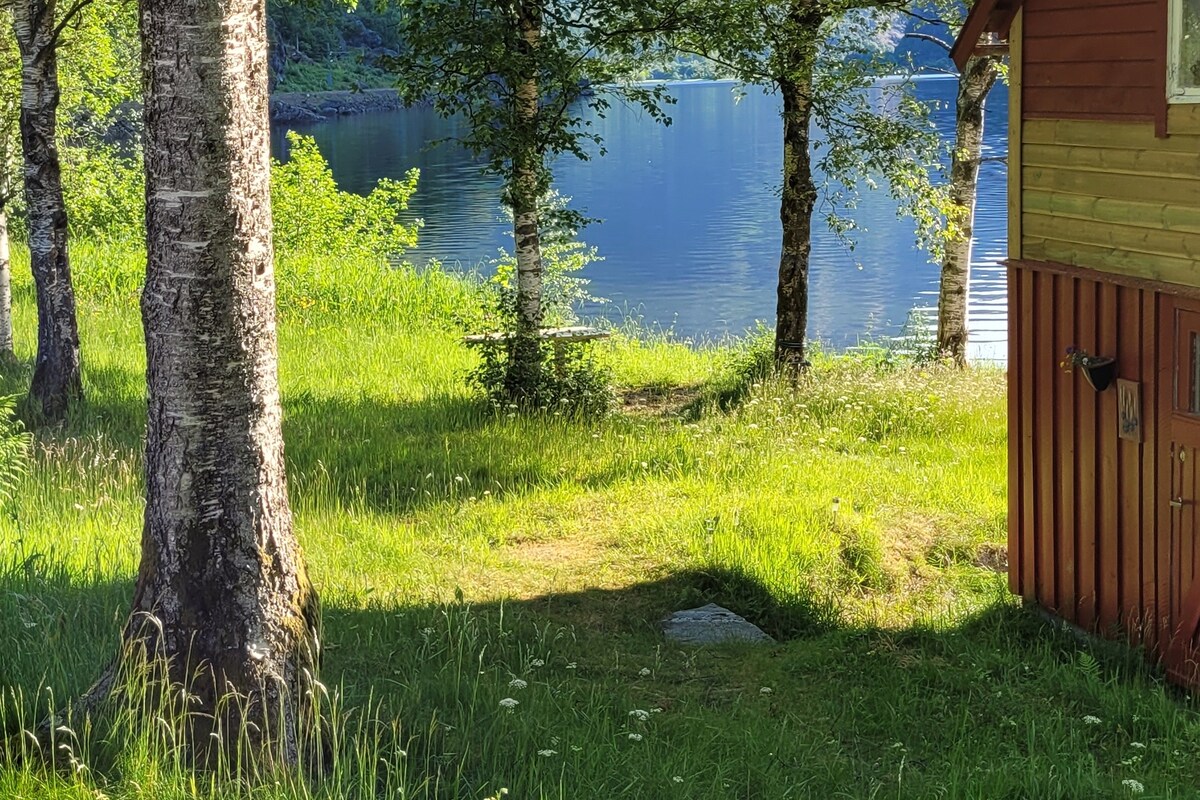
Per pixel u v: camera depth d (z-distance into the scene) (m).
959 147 18.11
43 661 6.23
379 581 9.35
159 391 5.54
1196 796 6.21
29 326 20.41
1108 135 8.39
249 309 5.57
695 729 6.76
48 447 12.34
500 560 10.14
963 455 13.73
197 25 5.33
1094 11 8.43
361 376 18.25
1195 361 7.82
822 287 31.48
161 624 5.52
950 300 18.47
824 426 14.91
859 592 10.11
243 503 5.59
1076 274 8.78
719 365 19.75
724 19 14.78
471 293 25.33
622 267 34.56
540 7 14.77
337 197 27.95
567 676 7.71
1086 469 8.91
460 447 13.39
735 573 9.81
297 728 5.58
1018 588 9.72
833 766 6.46
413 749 5.99
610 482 12.37
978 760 6.59
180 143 5.38
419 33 14.30
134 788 4.99
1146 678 8.18
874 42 16.22
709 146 71.62
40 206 13.82
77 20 18.61
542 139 14.59
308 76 105.62
